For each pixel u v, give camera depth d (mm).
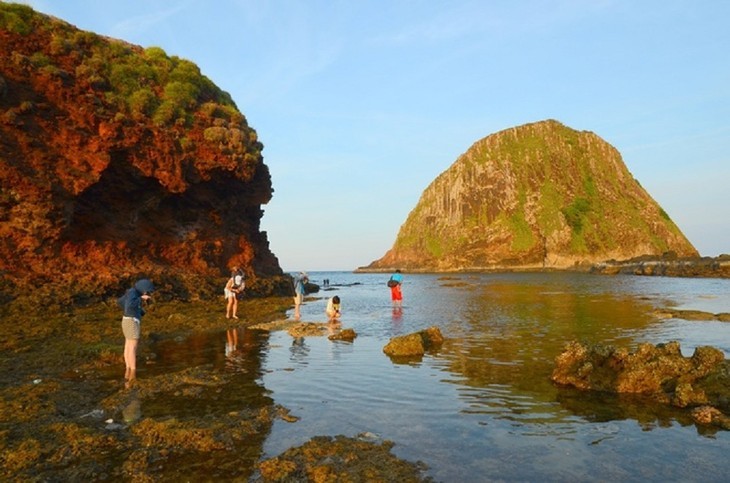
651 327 18828
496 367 12352
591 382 10336
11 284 20125
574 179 157375
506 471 6344
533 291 43344
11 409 8898
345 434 7703
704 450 7027
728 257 76938
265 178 41406
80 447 7129
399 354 14141
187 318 21844
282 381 11094
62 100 25531
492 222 149000
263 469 6355
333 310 22938
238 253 37312
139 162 27594
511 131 176500
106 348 14219
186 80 35094
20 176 22094
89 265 24281
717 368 9922
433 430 7875
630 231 139625
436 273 132750
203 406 9180
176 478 6188
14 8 26906
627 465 6535
